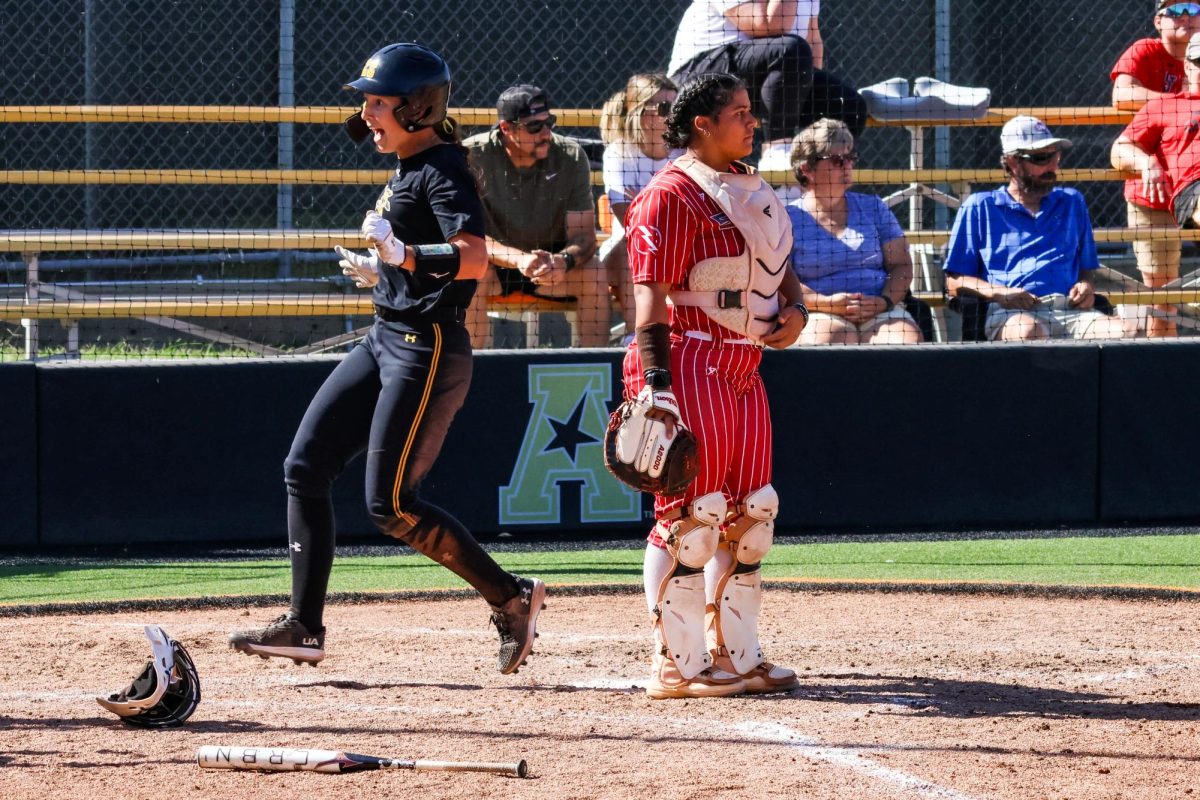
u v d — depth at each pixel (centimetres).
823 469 2878
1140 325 3472
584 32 4859
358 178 3391
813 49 3488
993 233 3216
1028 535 2830
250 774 1317
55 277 4712
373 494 1633
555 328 3628
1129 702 1590
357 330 3534
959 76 4884
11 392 2681
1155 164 3409
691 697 1619
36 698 1645
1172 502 2945
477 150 2991
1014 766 1321
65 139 4694
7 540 2692
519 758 1363
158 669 1484
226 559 2645
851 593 2323
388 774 1306
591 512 2847
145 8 4844
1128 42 4912
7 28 4744
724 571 1653
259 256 4306
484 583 1684
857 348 2872
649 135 3022
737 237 1574
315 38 4900
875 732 1452
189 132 4959
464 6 4894
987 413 2902
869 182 3481
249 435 2762
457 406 1662
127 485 2733
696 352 1588
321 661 1803
